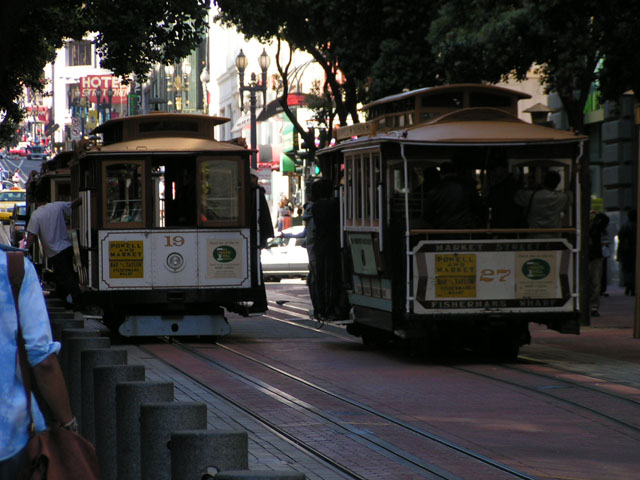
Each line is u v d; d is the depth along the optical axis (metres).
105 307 44.22
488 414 26.77
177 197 46.50
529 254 36.72
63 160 64.00
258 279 44.75
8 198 130.12
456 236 36.53
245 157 44.66
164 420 13.38
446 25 51.28
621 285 77.81
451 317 36.25
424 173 37.81
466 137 36.31
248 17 56.59
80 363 21.30
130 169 43.78
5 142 87.69
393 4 61.91
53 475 11.20
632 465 21.16
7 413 11.06
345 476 20.00
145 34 51.50
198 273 44.19
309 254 44.38
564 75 44.78
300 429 24.75
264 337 47.59
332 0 64.31
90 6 52.31
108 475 17.77
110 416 17.80
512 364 36.53
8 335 11.09
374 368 35.78
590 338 45.25
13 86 69.81
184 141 44.88
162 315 43.91
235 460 11.49
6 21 36.41
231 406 27.97
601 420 25.88
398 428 25.00
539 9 41.66
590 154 82.50
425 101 39.91
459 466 21.02
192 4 52.31
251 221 44.75
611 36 42.16
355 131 42.41
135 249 43.75
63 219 48.94
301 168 112.56
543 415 26.56
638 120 45.41
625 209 76.88
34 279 11.31
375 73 62.91
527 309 36.72
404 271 36.25
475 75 51.53
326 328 51.94
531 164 37.84
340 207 43.28
